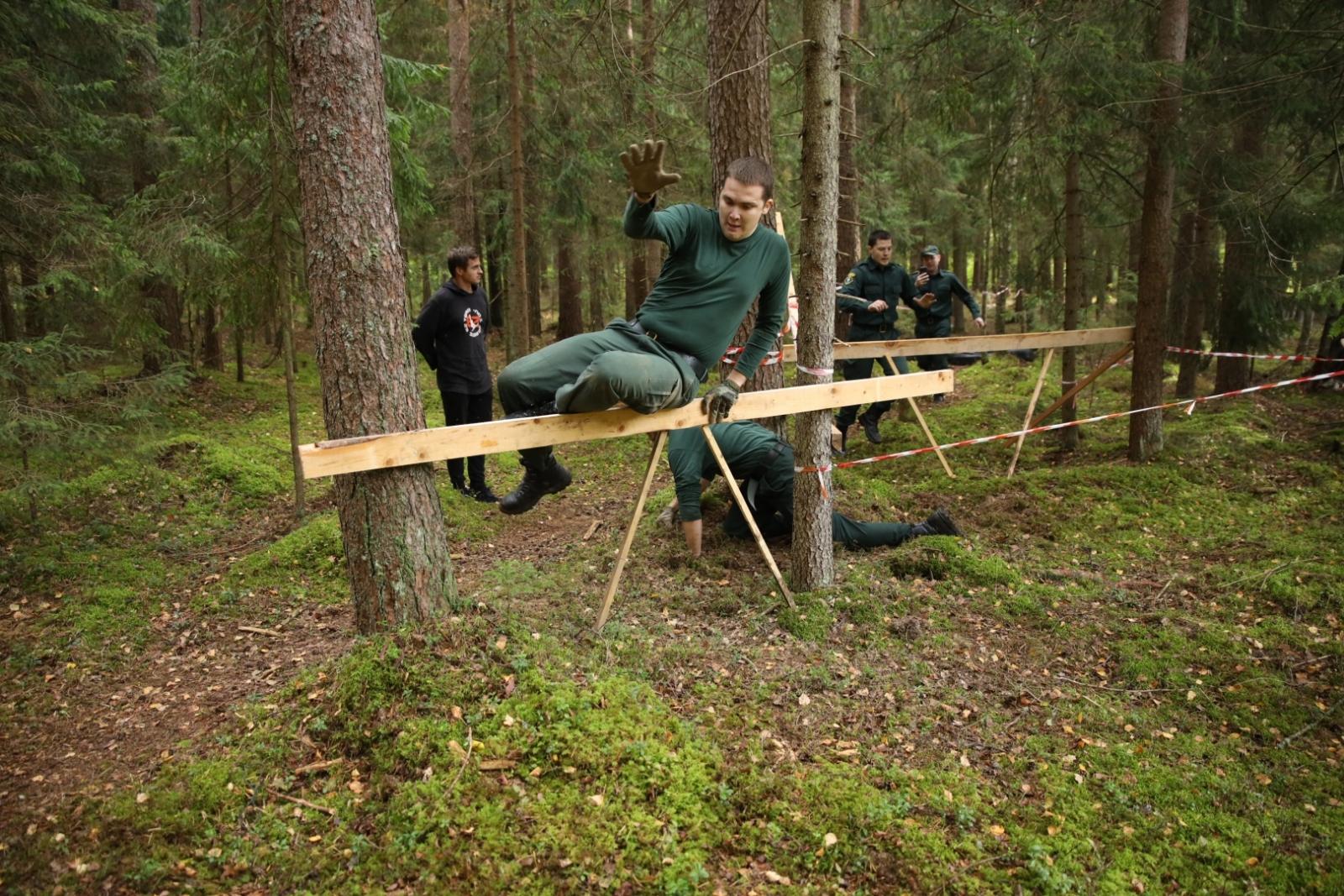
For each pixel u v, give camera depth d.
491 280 17.36
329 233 3.28
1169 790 3.09
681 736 3.19
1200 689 3.73
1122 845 2.83
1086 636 4.23
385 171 3.39
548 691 3.28
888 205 13.73
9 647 4.46
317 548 5.66
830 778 3.06
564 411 3.21
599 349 3.27
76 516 6.45
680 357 3.23
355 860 2.68
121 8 10.90
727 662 3.88
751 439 5.21
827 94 4.03
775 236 3.30
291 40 3.25
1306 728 3.43
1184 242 9.84
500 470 7.53
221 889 2.62
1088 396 9.80
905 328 13.53
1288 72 6.66
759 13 5.94
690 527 5.10
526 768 2.97
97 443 5.52
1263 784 3.13
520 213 9.48
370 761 3.11
